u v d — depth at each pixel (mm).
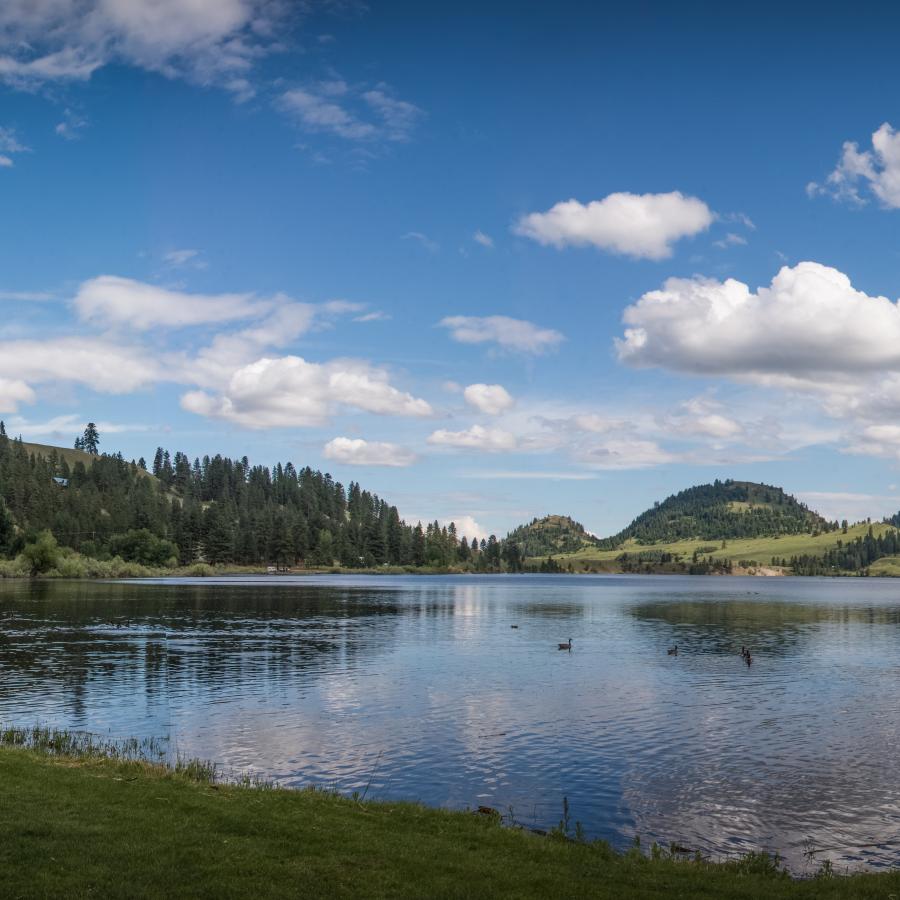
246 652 68688
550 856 19672
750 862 21469
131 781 24109
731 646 78438
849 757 36000
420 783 31438
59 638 76438
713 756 35938
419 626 96062
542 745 37500
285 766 33312
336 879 16422
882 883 18688
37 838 17750
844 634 91375
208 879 15891
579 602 153375
